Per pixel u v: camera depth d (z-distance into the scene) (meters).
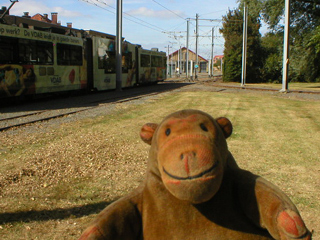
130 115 13.00
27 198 5.03
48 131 9.84
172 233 1.83
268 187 1.75
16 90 14.75
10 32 14.28
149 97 19.95
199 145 1.64
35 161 6.76
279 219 1.58
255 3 35.50
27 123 10.95
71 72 18.72
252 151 7.75
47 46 16.67
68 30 19.28
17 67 14.72
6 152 7.49
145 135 2.06
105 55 22.80
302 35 34.47
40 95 17.05
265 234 1.86
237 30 45.38
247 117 12.54
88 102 17.08
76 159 6.96
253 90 27.05
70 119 11.97
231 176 1.92
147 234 1.86
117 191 5.35
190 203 1.83
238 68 44.09
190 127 1.76
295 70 36.47
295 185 5.61
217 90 26.42
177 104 16.59
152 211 1.86
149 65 31.02
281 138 9.08
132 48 27.17
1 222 4.27
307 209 4.71
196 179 1.55
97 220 1.77
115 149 7.82
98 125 10.84
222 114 13.25
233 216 1.85
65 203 4.88
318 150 7.82
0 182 5.57
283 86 25.08
